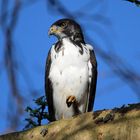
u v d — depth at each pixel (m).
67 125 7.71
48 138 7.79
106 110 7.48
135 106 7.18
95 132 7.31
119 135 7.02
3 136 8.10
